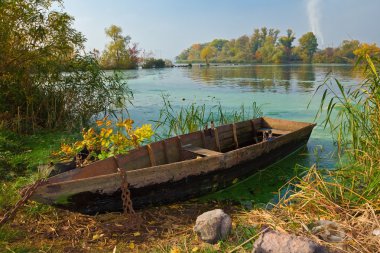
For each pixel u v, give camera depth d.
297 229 4.43
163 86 27.58
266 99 19.78
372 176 5.58
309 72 45.19
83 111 12.32
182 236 4.71
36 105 11.38
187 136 7.82
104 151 6.30
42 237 4.61
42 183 4.58
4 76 10.72
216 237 4.41
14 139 9.40
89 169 5.56
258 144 7.53
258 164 7.73
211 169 6.41
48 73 11.58
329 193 5.45
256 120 10.27
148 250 4.36
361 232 4.27
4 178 6.63
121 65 58.22
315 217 4.96
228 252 4.08
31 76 11.42
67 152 6.48
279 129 10.22
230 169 6.87
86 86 12.31
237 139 9.59
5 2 10.08
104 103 12.95
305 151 9.41
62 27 11.27
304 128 9.25
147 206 5.68
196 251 4.20
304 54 110.69
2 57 10.54
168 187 5.79
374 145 6.01
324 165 8.24
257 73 45.09
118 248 4.43
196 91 23.92
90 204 5.01
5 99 10.70
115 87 13.09
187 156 7.41
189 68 65.62
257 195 6.65
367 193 5.43
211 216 4.57
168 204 5.97
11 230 4.62
